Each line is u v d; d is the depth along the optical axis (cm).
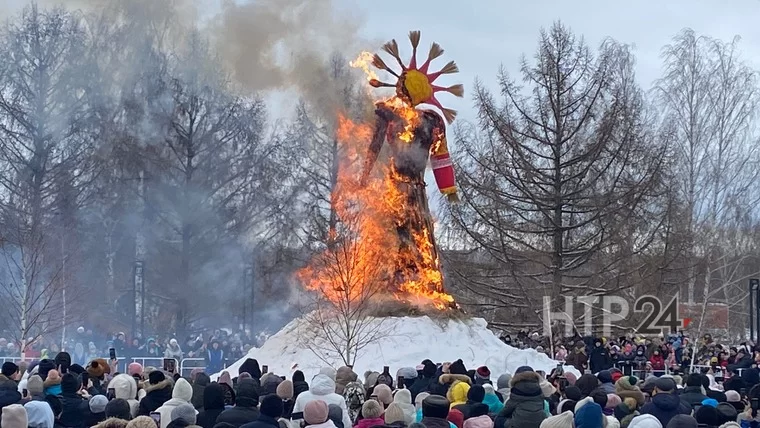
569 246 3978
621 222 3897
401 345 2377
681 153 4653
